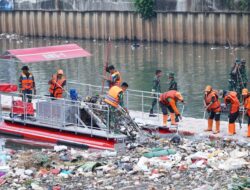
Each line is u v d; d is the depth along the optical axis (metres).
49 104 61.25
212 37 142.88
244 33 139.25
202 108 82.56
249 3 137.88
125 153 52.38
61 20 163.38
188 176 43.84
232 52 128.12
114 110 57.16
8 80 67.19
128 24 154.00
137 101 86.69
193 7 144.00
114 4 155.12
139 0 150.00
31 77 63.62
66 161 50.59
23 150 56.97
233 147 52.84
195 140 55.97
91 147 57.19
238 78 75.00
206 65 117.38
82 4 159.62
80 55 63.88
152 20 150.75
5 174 46.94
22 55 62.34
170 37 148.62
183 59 125.56
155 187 41.69
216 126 58.28
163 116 60.56
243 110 62.47
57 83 62.00
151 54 133.88
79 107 59.75
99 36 158.50
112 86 59.22
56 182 44.38
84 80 104.06
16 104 63.56
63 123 60.34
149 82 103.06
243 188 40.16
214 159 47.47
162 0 148.38
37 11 166.88
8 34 172.12
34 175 46.41
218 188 40.41
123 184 42.97
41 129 61.81
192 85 99.06
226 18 140.62
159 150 51.53
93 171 47.00
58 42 158.25
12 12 170.88
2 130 63.06
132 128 57.69
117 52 138.38
